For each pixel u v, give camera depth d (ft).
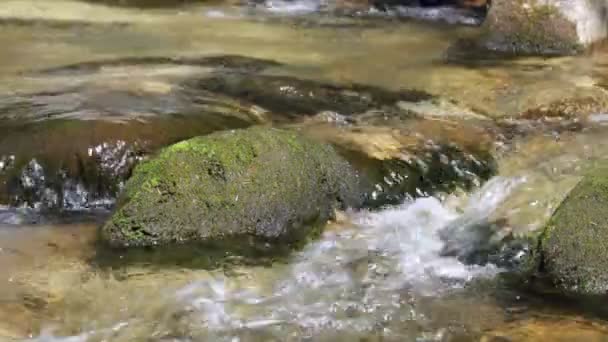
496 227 10.30
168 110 11.49
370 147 11.16
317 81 13.19
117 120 10.95
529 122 12.19
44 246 9.82
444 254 9.95
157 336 8.79
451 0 19.35
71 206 10.49
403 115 12.19
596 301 9.21
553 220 9.55
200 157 9.99
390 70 14.01
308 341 8.78
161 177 9.92
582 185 9.67
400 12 18.79
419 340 8.80
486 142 11.55
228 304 9.16
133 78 12.85
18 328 8.80
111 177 10.57
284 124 11.64
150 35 15.79
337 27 17.12
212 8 18.92
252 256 9.77
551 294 9.32
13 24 16.15
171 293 9.26
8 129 10.74
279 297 9.28
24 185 10.46
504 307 9.19
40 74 13.00
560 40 15.02
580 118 12.32
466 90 13.12
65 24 16.40
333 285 9.45
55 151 10.55
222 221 9.88
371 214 10.44
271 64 14.07
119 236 9.82
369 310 9.15
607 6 15.43
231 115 11.60
